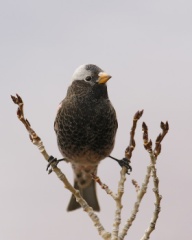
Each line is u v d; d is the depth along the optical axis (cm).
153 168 702
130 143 778
